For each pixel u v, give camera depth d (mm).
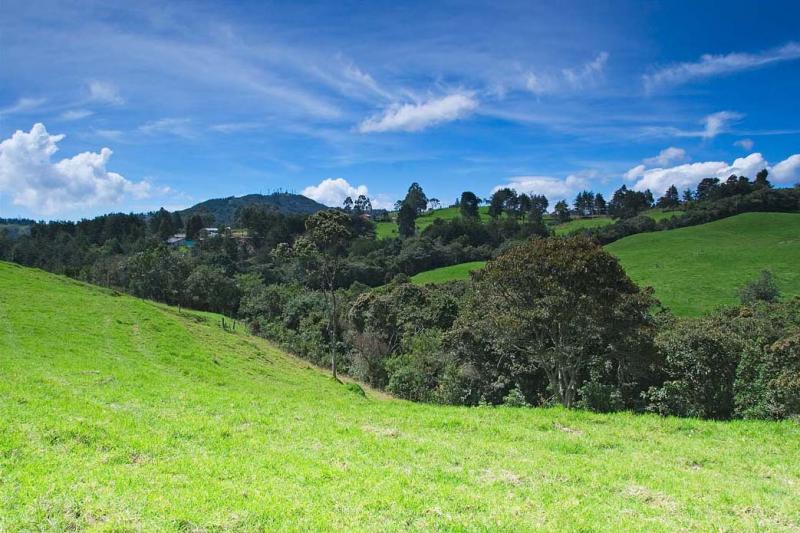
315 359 69688
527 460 13742
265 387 30656
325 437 15195
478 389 50406
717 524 9977
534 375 47781
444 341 52375
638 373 35094
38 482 9984
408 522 9406
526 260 30734
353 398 35469
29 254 132750
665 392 36344
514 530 9211
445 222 164625
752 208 143000
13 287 46000
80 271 119875
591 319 29906
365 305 76062
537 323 31312
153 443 13156
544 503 10664
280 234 148125
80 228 175375
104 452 12297
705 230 126438
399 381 57562
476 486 11555
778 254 96500
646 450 15531
